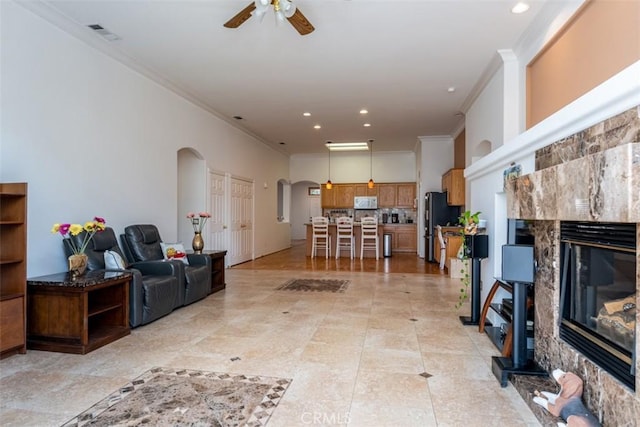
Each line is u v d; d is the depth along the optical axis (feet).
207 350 10.03
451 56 14.32
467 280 12.69
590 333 6.56
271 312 13.83
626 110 5.58
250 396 7.53
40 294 10.07
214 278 17.70
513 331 8.36
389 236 31.48
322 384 8.07
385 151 36.68
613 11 8.52
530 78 13.20
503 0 10.56
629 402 5.33
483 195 13.15
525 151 9.35
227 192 24.40
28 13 10.91
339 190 38.40
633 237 5.45
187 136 19.49
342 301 15.52
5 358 9.44
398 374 8.60
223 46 13.52
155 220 16.81
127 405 7.15
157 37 12.85
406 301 15.53
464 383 8.17
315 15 11.39
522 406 7.20
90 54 13.15
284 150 35.76
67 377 8.37
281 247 36.52
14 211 9.83
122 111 14.76
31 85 11.05
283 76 16.48
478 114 18.28
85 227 11.41
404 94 18.85
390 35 12.67
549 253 7.89
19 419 6.64
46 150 11.55
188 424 6.53
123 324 11.30
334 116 23.04
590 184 5.84
